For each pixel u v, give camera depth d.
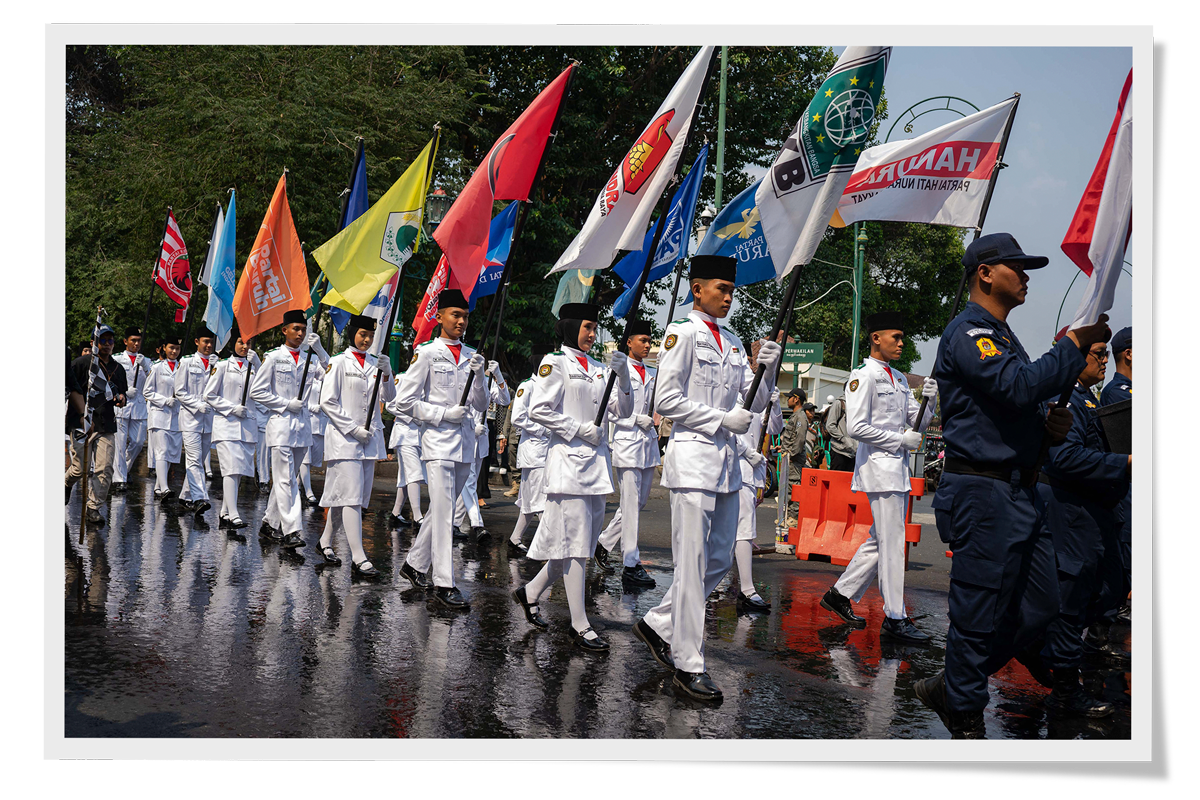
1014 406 4.37
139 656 5.80
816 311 34.41
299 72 21.14
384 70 22.38
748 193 9.26
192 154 21.19
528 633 6.75
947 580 9.79
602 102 24.19
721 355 5.64
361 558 8.71
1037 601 4.56
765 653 6.41
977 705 4.59
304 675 5.52
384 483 18.38
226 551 9.76
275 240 11.47
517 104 24.81
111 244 25.11
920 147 8.42
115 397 11.30
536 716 4.91
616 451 9.00
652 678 5.69
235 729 4.60
